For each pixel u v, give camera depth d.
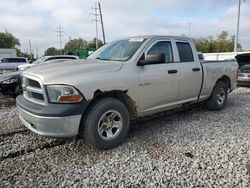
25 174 3.26
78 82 3.56
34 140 4.40
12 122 5.47
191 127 5.12
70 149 4.03
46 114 3.45
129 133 4.75
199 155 3.78
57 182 3.07
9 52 48.06
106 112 3.88
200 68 5.56
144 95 4.38
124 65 4.16
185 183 3.03
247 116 5.99
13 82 7.97
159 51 4.75
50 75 3.65
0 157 3.75
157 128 5.05
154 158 3.69
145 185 3.00
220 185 2.97
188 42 5.46
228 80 6.73
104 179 3.13
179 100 5.16
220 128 5.05
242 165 3.45
